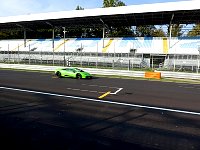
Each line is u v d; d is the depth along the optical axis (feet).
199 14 124.57
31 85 63.46
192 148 22.50
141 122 31.04
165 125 29.99
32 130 26.58
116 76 100.07
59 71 87.81
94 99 46.11
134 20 143.74
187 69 105.60
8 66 130.62
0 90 54.39
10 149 20.98
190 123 31.22
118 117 33.24
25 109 36.63
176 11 117.91
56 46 151.23
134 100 46.21
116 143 23.26
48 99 45.06
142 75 97.35
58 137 24.49
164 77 97.14
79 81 76.28
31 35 206.28
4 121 29.89
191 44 123.44
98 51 132.26
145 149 21.94
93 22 151.84
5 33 217.77
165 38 136.15
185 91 61.26
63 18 140.46
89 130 27.09
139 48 127.85
